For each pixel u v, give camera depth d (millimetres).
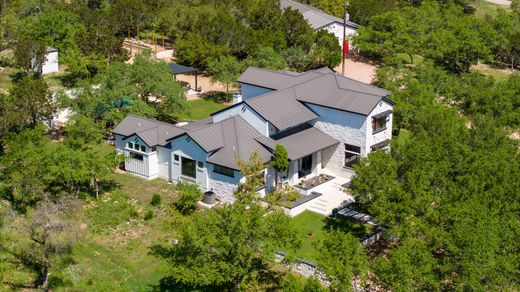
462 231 37594
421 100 66188
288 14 92312
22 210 50250
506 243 38344
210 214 41281
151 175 57156
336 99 57781
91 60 80062
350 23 101688
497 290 35406
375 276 37906
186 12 93312
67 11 93375
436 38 96500
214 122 58500
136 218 50625
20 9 97062
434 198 44219
